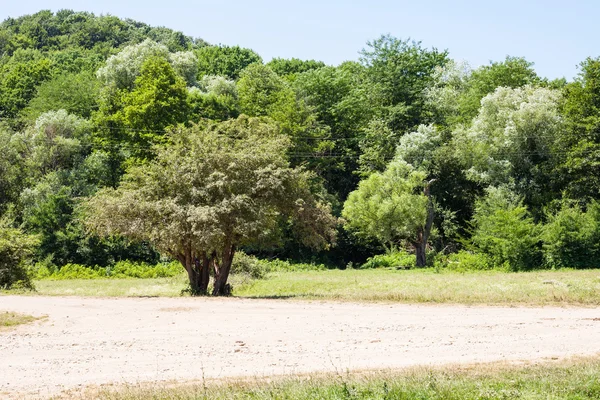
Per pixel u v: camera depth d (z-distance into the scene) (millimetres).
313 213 29688
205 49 100625
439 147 63500
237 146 29766
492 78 68625
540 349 13922
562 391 9031
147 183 28438
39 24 132625
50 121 62531
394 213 55969
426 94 73812
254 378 10836
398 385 9102
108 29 137250
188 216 26656
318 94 75188
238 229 26812
